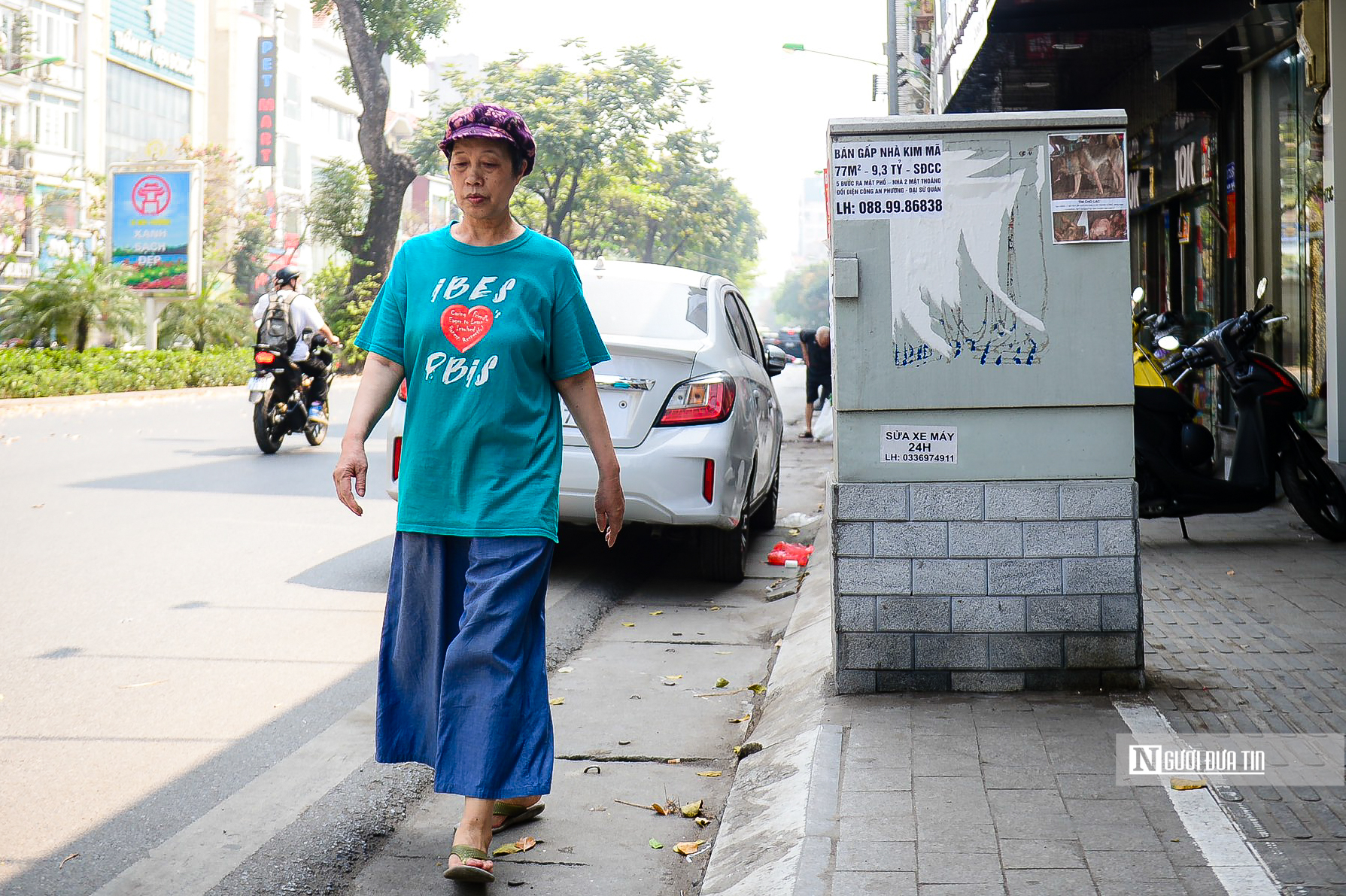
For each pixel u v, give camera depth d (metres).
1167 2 9.31
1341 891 2.84
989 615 4.42
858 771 3.67
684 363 6.89
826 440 16.27
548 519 3.38
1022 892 2.87
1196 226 13.10
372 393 3.46
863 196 4.36
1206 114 12.41
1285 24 9.97
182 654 5.64
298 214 65.81
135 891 3.31
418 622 3.43
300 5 69.62
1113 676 4.41
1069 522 4.39
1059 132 4.31
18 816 3.80
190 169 29.17
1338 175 9.15
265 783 4.11
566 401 3.57
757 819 3.55
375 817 3.84
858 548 4.44
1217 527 8.06
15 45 45.00
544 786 3.33
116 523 8.95
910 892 2.89
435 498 3.38
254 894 3.30
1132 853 3.06
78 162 49.72
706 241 58.69
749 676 5.45
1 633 5.92
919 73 23.78
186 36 57.72
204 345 29.80
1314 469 7.52
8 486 10.71
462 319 3.37
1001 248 4.34
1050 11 9.43
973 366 4.37
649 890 3.34
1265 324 7.69
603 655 5.80
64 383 21.62
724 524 6.95
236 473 11.76
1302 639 5.11
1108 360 4.35
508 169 3.39
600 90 42.97
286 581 7.18
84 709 4.84
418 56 36.28
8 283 40.06
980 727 4.04
